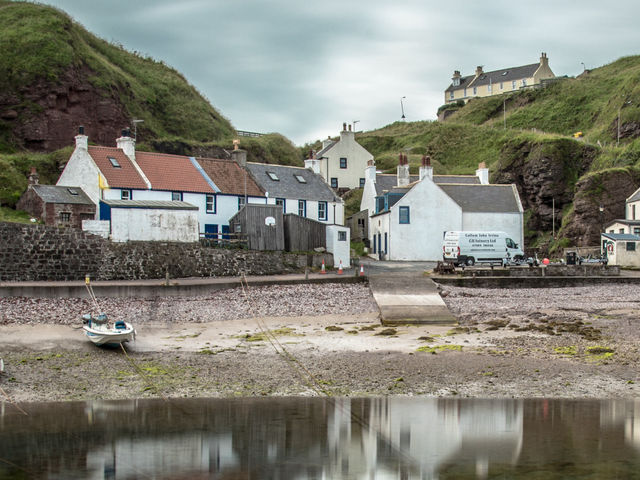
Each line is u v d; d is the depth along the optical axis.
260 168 54.91
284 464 11.67
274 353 22.00
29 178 49.50
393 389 17.19
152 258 36.81
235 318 29.03
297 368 19.70
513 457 11.83
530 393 16.66
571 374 18.55
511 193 56.09
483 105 115.56
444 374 18.75
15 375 18.70
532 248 57.03
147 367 19.98
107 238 35.81
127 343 23.84
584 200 55.00
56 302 29.17
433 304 30.89
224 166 52.62
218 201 48.81
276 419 14.46
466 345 23.02
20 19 68.56
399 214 52.06
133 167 46.94
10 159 54.19
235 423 14.14
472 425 13.84
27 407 15.55
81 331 25.14
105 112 66.38
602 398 16.09
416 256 52.09
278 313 29.98
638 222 48.78
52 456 12.02
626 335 24.17
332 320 28.91
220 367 19.94
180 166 49.94
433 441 12.85
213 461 11.69
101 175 44.34
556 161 61.19
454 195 55.19
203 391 17.11
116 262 35.69
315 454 12.14
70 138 62.34
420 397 16.36
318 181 57.78
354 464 11.45
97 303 29.72
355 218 62.44
